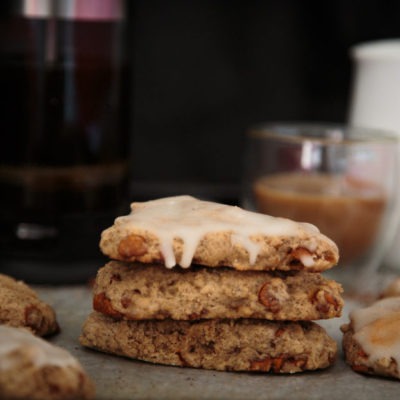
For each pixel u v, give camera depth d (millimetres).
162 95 880
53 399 468
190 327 532
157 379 516
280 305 525
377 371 531
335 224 672
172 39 872
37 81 655
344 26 869
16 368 469
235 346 529
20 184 664
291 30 874
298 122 886
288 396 505
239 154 891
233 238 518
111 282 532
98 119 668
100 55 663
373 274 735
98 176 673
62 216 669
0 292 560
